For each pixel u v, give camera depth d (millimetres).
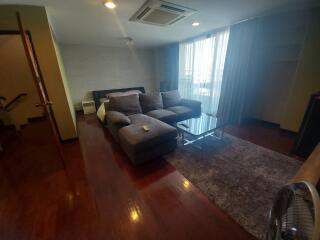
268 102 3432
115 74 5402
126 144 2064
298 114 2795
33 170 2066
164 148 2180
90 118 4340
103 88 5309
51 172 2012
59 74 2506
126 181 1804
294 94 2795
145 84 6082
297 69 2695
